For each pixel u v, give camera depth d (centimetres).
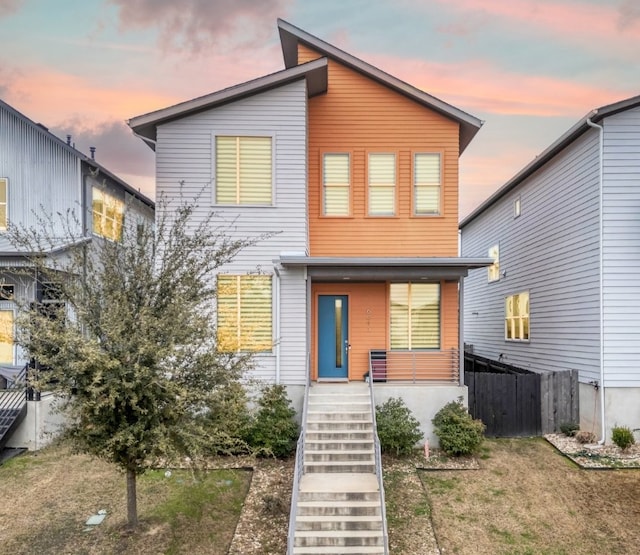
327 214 1395
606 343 1216
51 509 877
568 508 902
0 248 1496
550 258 1552
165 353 713
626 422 1201
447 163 1397
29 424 1149
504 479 1025
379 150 1404
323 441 1048
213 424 791
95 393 662
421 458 1134
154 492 950
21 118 1705
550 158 1547
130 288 782
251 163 1274
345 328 1391
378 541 778
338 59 1401
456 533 825
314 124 1407
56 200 1688
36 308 768
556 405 1318
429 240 1389
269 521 854
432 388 1227
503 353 2036
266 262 1255
